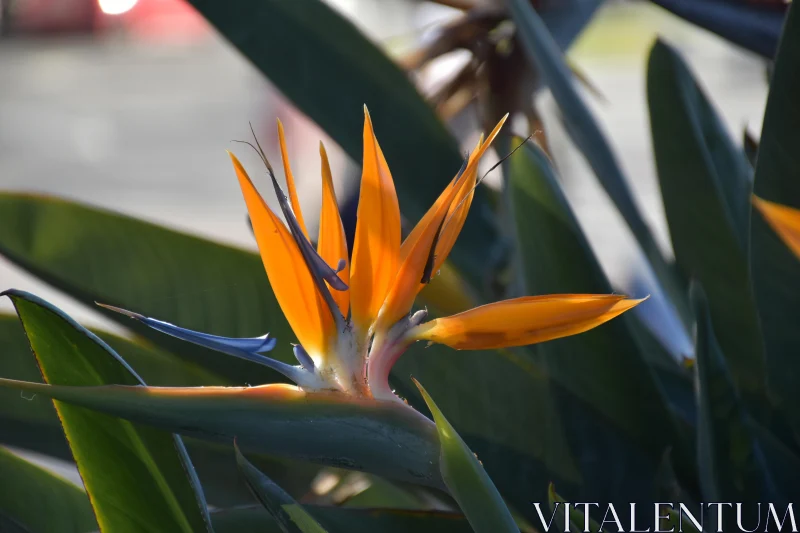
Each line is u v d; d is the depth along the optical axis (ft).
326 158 3.49
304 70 4.38
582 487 3.98
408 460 3.47
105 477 3.53
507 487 3.96
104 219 4.02
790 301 3.91
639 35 48.42
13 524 3.96
